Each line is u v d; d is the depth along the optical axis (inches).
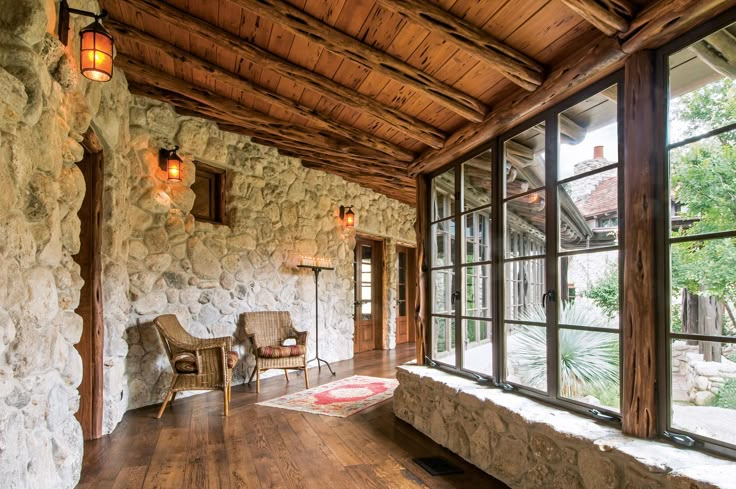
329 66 119.3
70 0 89.1
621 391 79.2
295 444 119.5
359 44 103.0
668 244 73.5
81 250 121.2
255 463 106.2
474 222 153.6
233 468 103.1
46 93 74.0
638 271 75.3
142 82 150.6
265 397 168.7
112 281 128.4
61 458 83.2
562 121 101.7
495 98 114.2
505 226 116.1
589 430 78.7
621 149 82.6
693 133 73.5
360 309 287.0
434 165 147.7
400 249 328.5
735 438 78.5
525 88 99.3
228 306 185.3
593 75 85.9
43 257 75.3
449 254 162.7
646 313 74.4
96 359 121.4
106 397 125.7
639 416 74.5
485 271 161.6
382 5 86.3
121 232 138.1
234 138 189.2
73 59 89.6
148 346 155.6
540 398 99.1
